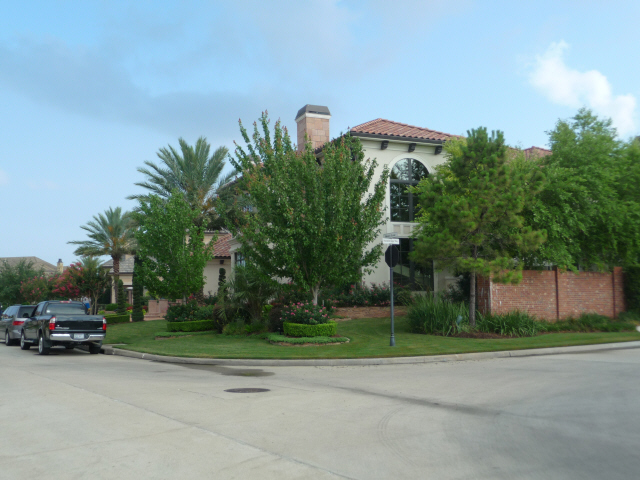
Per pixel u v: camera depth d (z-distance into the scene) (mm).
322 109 29328
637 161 20516
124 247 38719
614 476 4746
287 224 17688
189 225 22312
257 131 19453
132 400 8406
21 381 10836
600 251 20953
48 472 4875
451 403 8062
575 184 18484
